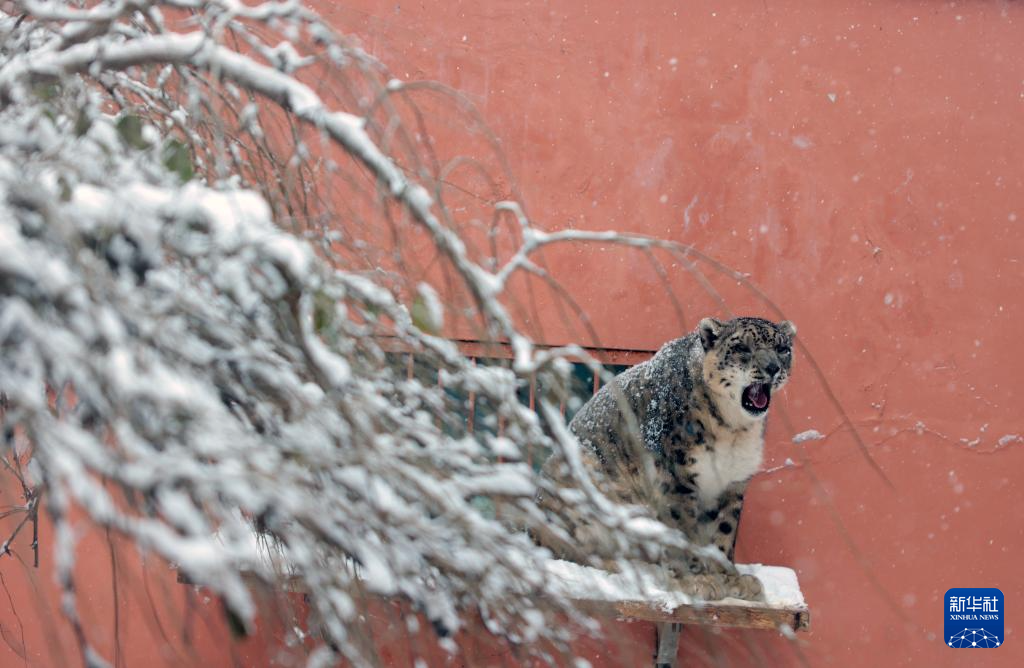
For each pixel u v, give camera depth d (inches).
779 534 199.0
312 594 76.4
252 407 78.0
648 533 89.9
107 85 98.1
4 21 93.4
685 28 198.4
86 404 71.2
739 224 198.2
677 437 179.8
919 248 199.0
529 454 114.7
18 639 185.8
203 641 179.6
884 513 198.8
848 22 198.8
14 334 67.7
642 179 197.9
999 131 199.3
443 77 195.5
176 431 69.0
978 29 199.0
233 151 97.1
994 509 199.5
